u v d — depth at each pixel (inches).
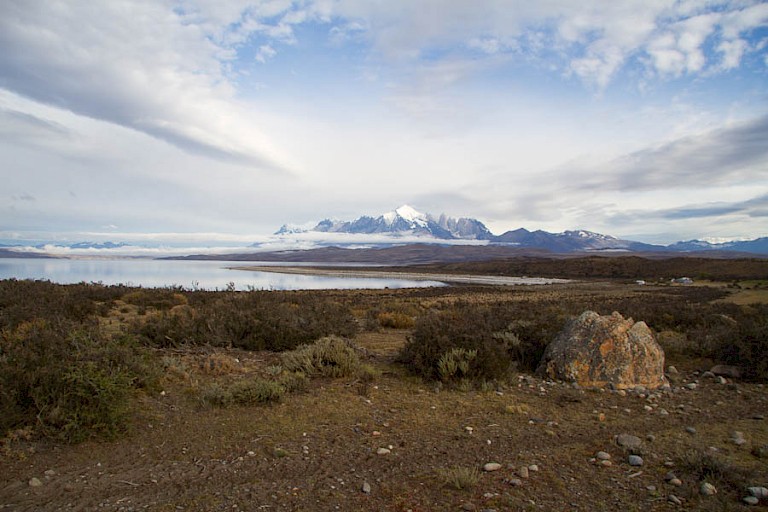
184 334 477.7
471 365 377.4
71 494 183.6
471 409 306.2
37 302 626.8
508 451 237.0
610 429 272.4
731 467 208.1
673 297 1769.2
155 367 331.0
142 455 223.5
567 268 6112.2
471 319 568.1
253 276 4379.9
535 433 263.6
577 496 189.0
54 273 3412.9
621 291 2356.1
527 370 427.5
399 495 187.3
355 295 1779.0
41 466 206.4
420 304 1229.1
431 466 217.2
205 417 277.6
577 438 257.4
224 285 2652.6
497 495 188.1
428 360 392.8
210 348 453.1
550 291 2309.3
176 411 285.3
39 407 237.3
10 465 204.7
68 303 661.3
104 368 260.5
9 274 2790.4
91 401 243.0
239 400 305.4
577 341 393.1
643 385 371.2
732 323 601.0
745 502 182.2
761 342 413.4
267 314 541.3
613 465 219.9
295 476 203.8
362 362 439.2
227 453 227.8
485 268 7534.5
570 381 379.2
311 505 177.9
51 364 250.8
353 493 188.5
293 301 937.5
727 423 285.6
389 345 549.6
